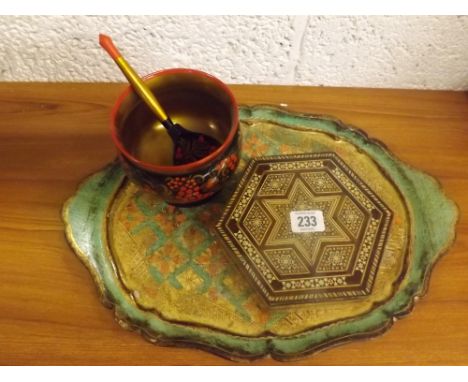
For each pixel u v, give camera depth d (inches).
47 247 22.4
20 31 23.9
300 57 25.5
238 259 20.9
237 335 20.1
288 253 21.0
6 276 21.7
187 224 22.7
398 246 22.0
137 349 20.1
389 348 20.1
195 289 21.2
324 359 19.8
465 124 25.8
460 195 23.7
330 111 26.2
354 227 21.7
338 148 24.8
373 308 20.6
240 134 20.7
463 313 20.8
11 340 20.4
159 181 19.2
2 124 25.8
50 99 26.7
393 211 22.8
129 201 23.3
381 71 26.3
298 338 20.1
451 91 27.2
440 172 24.4
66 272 21.8
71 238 22.3
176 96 22.0
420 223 22.6
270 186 22.7
